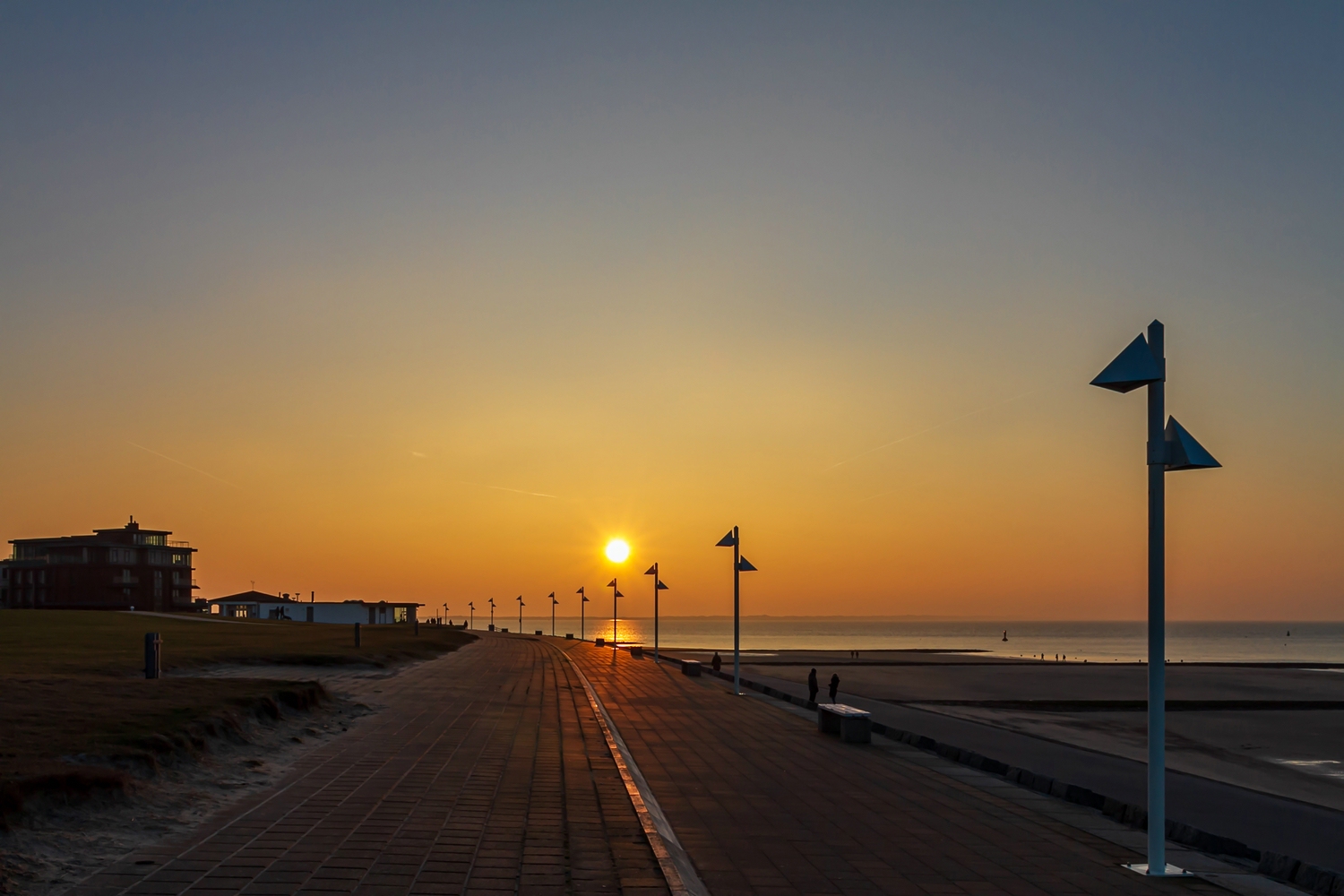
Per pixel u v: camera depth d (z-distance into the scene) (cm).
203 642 4625
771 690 4134
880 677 7081
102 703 1709
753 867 1094
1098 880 1073
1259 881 1130
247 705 1864
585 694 3209
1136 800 1836
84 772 1099
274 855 955
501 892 854
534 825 1134
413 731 2031
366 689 3105
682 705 3234
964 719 3684
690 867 1080
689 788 1647
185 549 11088
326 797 1273
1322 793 2416
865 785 1725
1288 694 5972
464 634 10162
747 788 1659
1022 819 1445
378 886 859
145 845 970
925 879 1059
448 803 1254
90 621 6325
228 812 1154
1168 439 1127
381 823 1120
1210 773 2712
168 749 1367
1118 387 1135
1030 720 4050
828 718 2531
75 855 914
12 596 10388
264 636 5569
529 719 2366
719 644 18275
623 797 1330
